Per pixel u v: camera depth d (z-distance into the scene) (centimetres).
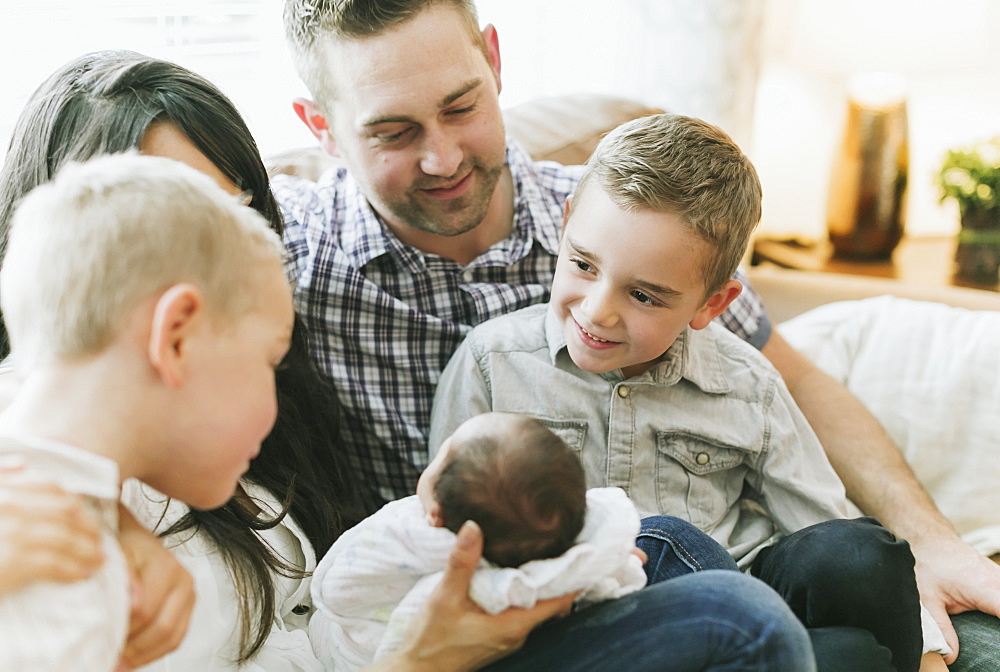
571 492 79
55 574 55
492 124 120
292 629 106
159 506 91
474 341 124
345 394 125
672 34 213
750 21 213
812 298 198
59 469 59
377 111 112
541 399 121
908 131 230
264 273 67
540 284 138
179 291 60
